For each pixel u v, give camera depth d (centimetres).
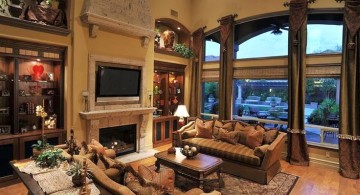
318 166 519
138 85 580
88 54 477
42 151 309
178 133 554
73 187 231
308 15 547
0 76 397
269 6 597
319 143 536
